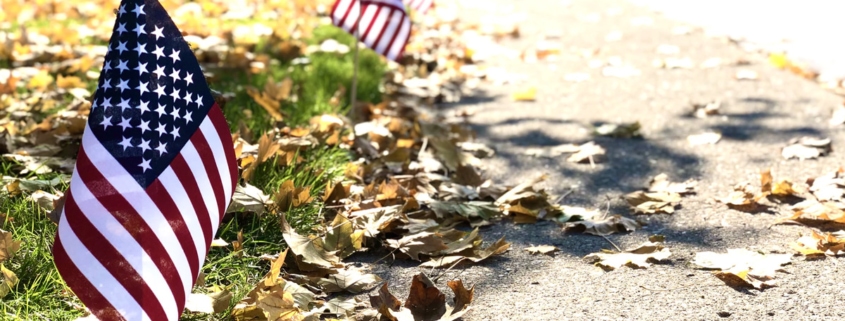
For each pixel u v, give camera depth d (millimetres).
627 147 3408
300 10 6387
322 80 4168
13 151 2916
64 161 2871
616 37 5746
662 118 3818
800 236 2559
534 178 3082
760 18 6117
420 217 2703
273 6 6445
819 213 2639
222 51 4504
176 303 1881
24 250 2338
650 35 5773
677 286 2316
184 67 1893
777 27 5773
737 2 6785
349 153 3182
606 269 2410
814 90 4199
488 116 3971
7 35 4672
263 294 2182
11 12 5668
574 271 2406
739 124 3662
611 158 3271
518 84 4602
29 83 3859
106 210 1834
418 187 2850
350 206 2703
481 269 2426
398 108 3951
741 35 5637
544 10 7020
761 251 2479
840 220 2607
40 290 2184
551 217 2730
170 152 1872
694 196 2879
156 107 1860
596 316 2193
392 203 2764
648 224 2682
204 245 1922
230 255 2354
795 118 3719
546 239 2596
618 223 2648
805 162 3125
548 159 3285
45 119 3129
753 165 3117
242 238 2477
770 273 2336
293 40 4980
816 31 5535
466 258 2455
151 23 1854
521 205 2746
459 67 4961
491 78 4746
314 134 3125
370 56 4820
